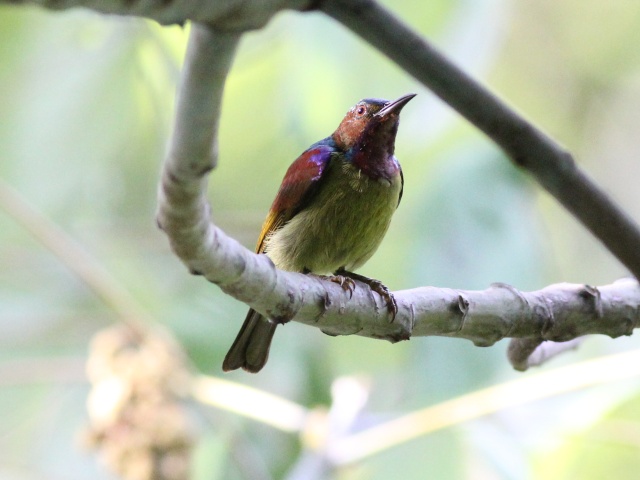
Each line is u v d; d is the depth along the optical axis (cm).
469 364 980
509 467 974
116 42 1125
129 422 892
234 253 435
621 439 995
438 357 983
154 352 927
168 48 1126
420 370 984
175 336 1127
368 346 1203
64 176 1192
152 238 1261
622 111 1503
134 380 900
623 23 1475
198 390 964
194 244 399
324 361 1166
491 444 986
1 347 1245
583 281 1375
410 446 991
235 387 973
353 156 808
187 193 366
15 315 1262
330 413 1004
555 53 1488
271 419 968
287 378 1161
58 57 1121
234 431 1104
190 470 899
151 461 878
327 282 544
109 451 892
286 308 503
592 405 998
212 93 322
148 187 1261
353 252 823
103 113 1163
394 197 823
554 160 436
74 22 1108
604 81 1502
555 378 867
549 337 623
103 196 1246
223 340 1139
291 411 970
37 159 1170
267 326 770
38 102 1134
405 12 995
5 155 1154
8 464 1188
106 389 899
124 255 1246
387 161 819
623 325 640
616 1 1471
